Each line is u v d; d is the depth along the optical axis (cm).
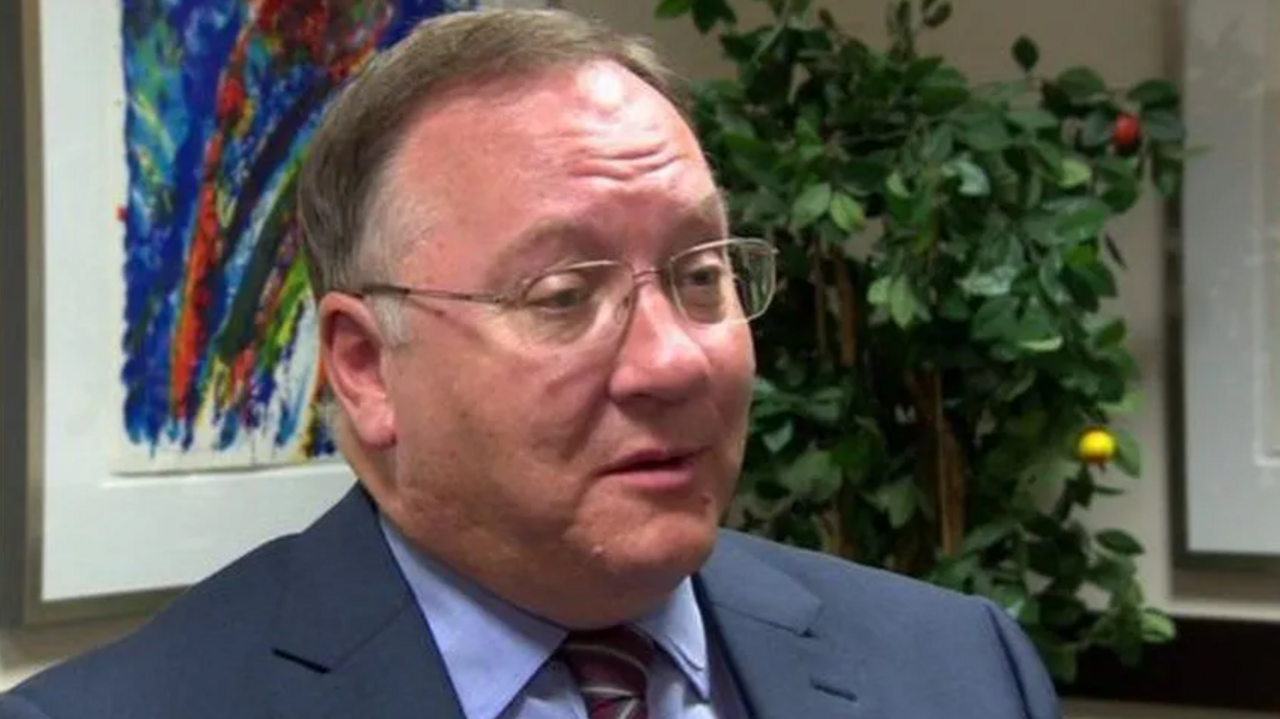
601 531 113
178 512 177
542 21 121
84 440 169
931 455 210
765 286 127
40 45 164
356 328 121
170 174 175
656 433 113
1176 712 227
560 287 112
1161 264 225
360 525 128
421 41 121
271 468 187
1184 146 213
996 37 235
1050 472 200
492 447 113
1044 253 192
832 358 210
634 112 115
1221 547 222
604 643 125
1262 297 220
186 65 177
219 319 180
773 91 205
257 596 126
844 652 136
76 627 174
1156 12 226
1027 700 141
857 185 193
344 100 123
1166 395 225
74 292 167
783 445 199
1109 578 207
